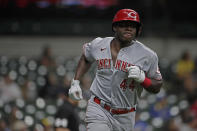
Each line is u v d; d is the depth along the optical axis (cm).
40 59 4309
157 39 4950
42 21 4828
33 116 3212
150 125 3438
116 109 1691
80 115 3098
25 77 4041
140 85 1709
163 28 4969
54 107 3300
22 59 4297
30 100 3484
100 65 1692
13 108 3034
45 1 4753
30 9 4784
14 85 3653
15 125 2778
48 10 4797
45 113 3259
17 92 3638
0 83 3628
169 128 3347
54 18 4834
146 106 3625
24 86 3781
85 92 3291
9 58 4409
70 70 4103
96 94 1700
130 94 1689
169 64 4400
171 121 3341
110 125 1703
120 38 1653
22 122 2825
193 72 4331
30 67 4106
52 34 4853
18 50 4772
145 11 4931
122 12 1653
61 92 3512
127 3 4844
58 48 4809
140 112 3572
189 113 3453
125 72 1658
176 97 3806
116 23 1662
